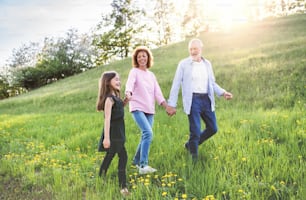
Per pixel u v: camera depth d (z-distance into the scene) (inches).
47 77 1657.2
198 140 225.0
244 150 226.8
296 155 214.1
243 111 379.6
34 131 400.5
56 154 273.0
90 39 1868.8
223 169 206.5
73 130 376.2
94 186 198.4
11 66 1849.2
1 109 795.4
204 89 227.6
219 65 647.8
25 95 1080.8
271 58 590.6
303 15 1210.6
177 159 225.0
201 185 181.8
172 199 169.9
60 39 1769.2
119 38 1902.1
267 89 452.1
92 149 289.1
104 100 193.9
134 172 217.6
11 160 263.1
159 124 353.1
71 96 738.2
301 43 681.0
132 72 227.0
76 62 1694.1
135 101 224.4
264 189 175.2
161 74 731.4
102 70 1157.7
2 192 203.3
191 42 230.4
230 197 166.7
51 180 215.0
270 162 200.5
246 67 573.0
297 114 312.8
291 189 170.7
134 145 275.7
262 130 275.4
